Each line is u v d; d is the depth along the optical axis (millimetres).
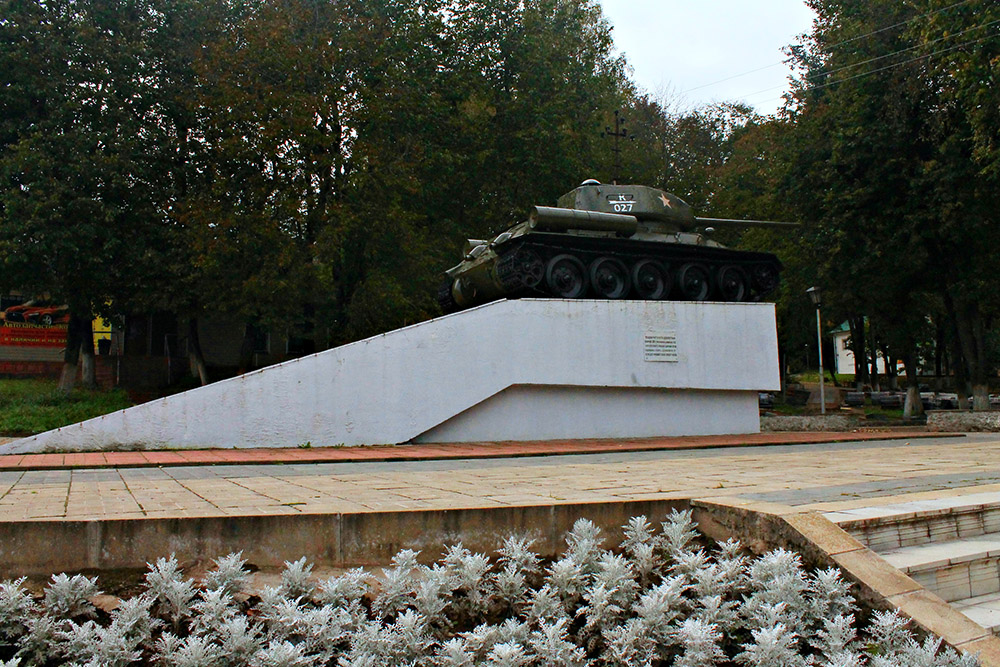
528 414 15211
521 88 26406
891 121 20578
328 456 11609
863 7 21484
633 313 16094
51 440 12039
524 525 5125
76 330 21922
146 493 6598
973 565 5129
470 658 3885
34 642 3834
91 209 19703
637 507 5465
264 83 20188
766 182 31188
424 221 24625
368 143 20531
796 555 4785
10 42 20109
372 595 4457
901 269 22219
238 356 30031
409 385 14117
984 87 17797
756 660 3918
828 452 12734
